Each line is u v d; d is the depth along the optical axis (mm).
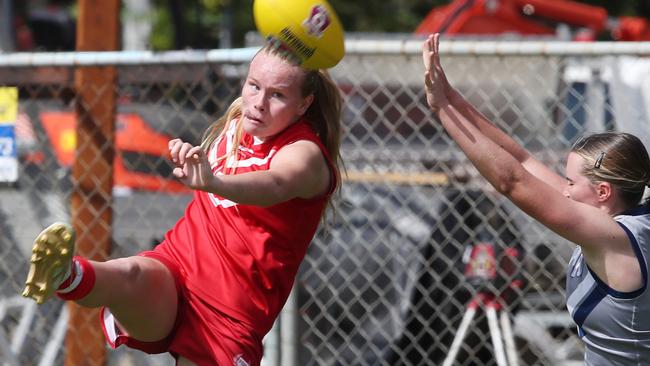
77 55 18500
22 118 20578
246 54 17766
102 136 19250
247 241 12602
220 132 13617
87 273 11672
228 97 18812
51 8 68688
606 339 12172
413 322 18922
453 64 22000
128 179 21547
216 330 12617
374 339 18844
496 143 12766
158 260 12719
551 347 18609
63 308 20062
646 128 21922
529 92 21625
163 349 13023
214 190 11000
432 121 20750
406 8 59438
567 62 21453
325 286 18969
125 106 22000
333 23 12109
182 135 22016
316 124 12961
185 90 20672
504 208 18656
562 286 19000
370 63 21641
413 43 17500
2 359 19391
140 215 21219
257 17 12180
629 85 21922
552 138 21094
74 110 19797
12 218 20766
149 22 54281
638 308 11867
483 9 38219
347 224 18766
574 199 12516
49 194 20844
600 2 57000
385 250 19031
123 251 20984
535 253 18844
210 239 12789
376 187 19500
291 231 12656
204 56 17953
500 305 17938
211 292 12656
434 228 18609
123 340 12953
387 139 21000
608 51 16984
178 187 21938
